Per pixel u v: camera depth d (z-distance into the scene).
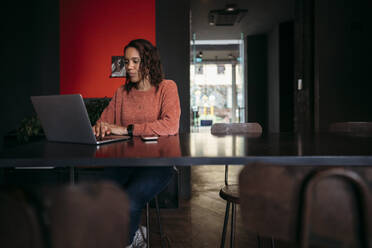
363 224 0.65
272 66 9.57
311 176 0.68
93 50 3.70
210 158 1.00
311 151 1.08
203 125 14.62
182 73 3.46
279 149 1.15
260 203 0.74
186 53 3.46
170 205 3.11
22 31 3.70
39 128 3.14
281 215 0.72
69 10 3.70
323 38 4.49
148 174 1.47
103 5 3.68
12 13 3.71
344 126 2.20
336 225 0.68
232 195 1.51
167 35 3.46
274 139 1.54
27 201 0.57
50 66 3.71
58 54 3.71
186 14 3.46
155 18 3.52
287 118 8.91
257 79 10.24
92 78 3.71
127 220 0.62
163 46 3.46
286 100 8.90
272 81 9.59
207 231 2.47
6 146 3.14
